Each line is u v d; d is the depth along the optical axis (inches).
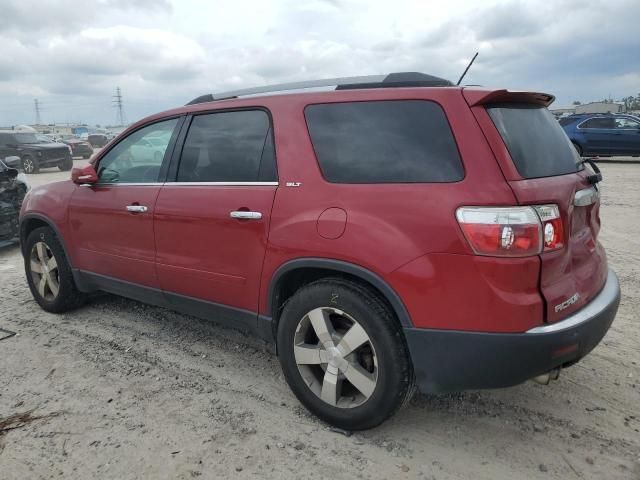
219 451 107.8
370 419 107.8
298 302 113.4
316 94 116.6
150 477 100.6
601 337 105.3
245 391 131.3
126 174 156.3
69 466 103.9
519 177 94.6
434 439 111.1
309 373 117.1
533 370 94.3
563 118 764.6
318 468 102.5
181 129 142.6
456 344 95.6
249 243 121.0
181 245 136.5
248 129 127.0
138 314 183.6
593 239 117.1
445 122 100.0
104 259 161.0
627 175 578.9
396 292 99.0
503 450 107.0
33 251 187.0
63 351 154.5
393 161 103.7
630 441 109.1
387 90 107.9
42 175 794.2
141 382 135.9
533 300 92.2
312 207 110.2
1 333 168.7
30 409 123.7
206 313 137.9
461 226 93.1
